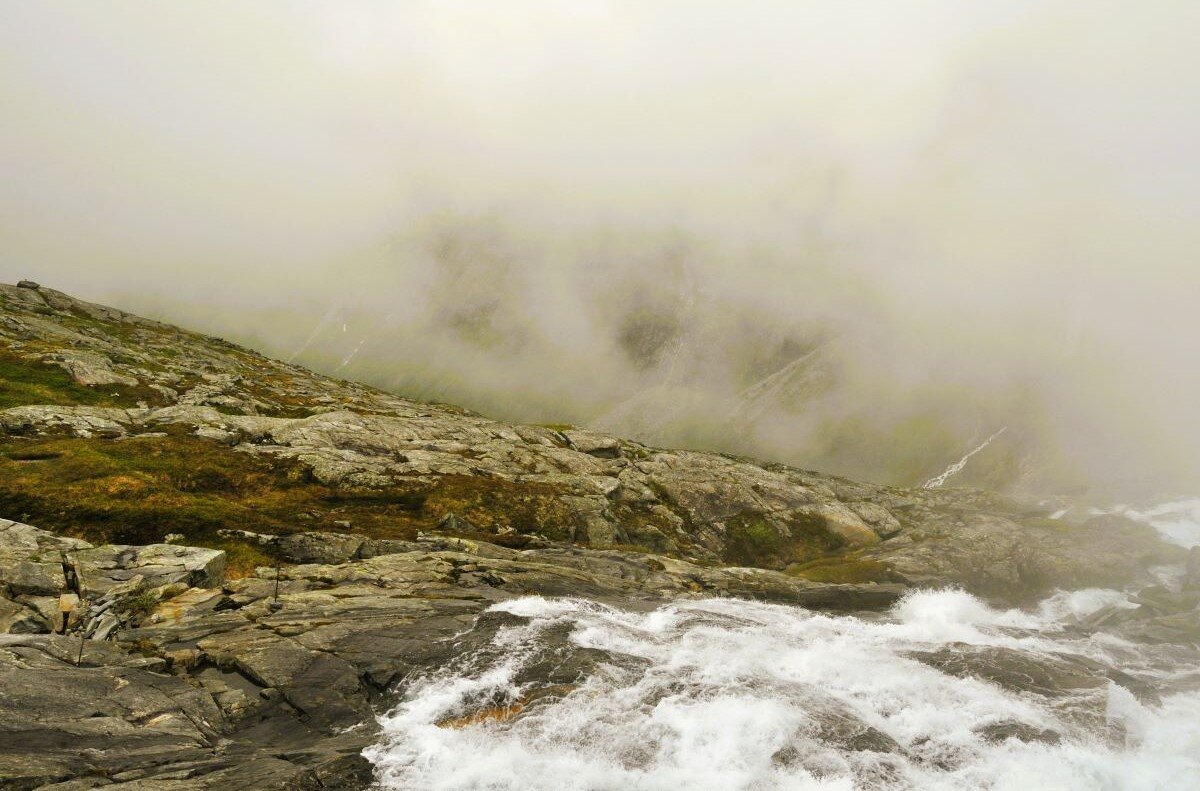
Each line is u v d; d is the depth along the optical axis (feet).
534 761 76.23
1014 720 97.60
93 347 334.44
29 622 97.91
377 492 208.85
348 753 72.95
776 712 91.61
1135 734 99.45
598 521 231.71
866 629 143.84
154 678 84.58
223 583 124.88
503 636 111.14
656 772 76.79
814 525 288.30
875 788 78.23
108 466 171.22
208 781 62.85
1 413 197.88
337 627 106.63
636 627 125.18
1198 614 195.00
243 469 201.36
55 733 66.08
